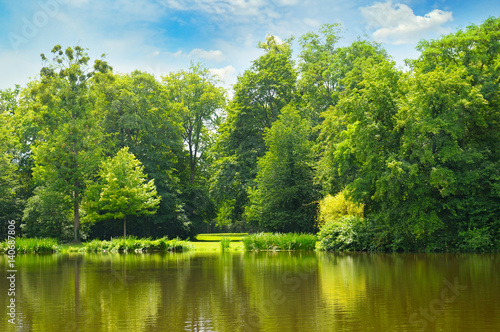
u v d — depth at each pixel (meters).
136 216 48.06
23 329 8.48
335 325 8.45
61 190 43.19
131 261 22.20
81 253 29.92
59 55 44.25
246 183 46.22
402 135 25.23
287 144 41.84
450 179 23.77
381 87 26.23
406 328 8.14
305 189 40.88
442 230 25.62
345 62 45.09
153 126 50.81
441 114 24.83
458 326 8.22
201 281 14.33
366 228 27.38
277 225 40.62
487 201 25.08
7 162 46.53
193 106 56.78
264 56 50.44
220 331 8.18
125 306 10.48
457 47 27.66
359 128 26.66
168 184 50.31
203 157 58.97
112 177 42.28
